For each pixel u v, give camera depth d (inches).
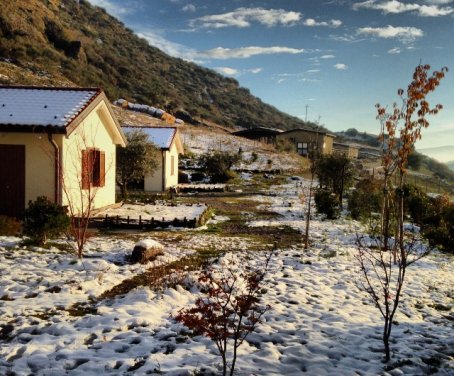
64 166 528.1
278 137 2322.8
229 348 208.2
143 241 383.9
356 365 197.0
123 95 2876.5
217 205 887.7
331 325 248.8
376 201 749.9
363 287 338.3
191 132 2214.6
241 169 1560.0
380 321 262.1
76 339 210.8
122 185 905.5
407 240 556.7
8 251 375.2
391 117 383.6
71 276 314.0
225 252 441.1
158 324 235.3
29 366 182.4
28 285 293.0
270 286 327.3
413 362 200.2
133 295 279.0
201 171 1466.5
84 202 587.2
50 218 391.5
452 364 201.6
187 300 280.4
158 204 815.7
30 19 2682.1
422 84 333.4
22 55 2193.7
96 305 262.8
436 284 359.6
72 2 4377.5
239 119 4315.9
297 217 759.1
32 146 525.0
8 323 227.8
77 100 568.7
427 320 271.3
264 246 488.7
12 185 530.0
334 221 715.4
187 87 4603.8
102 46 3782.0
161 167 1072.2
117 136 703.1
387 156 405.4
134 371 179.2
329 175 975.6
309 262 413.1
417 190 761.0
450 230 530.0
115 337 216.2
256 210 837.2
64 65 2514.8
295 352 206.1
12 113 530.0
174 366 184.7
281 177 1489.9
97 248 416.2
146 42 5206.7
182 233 550.9
